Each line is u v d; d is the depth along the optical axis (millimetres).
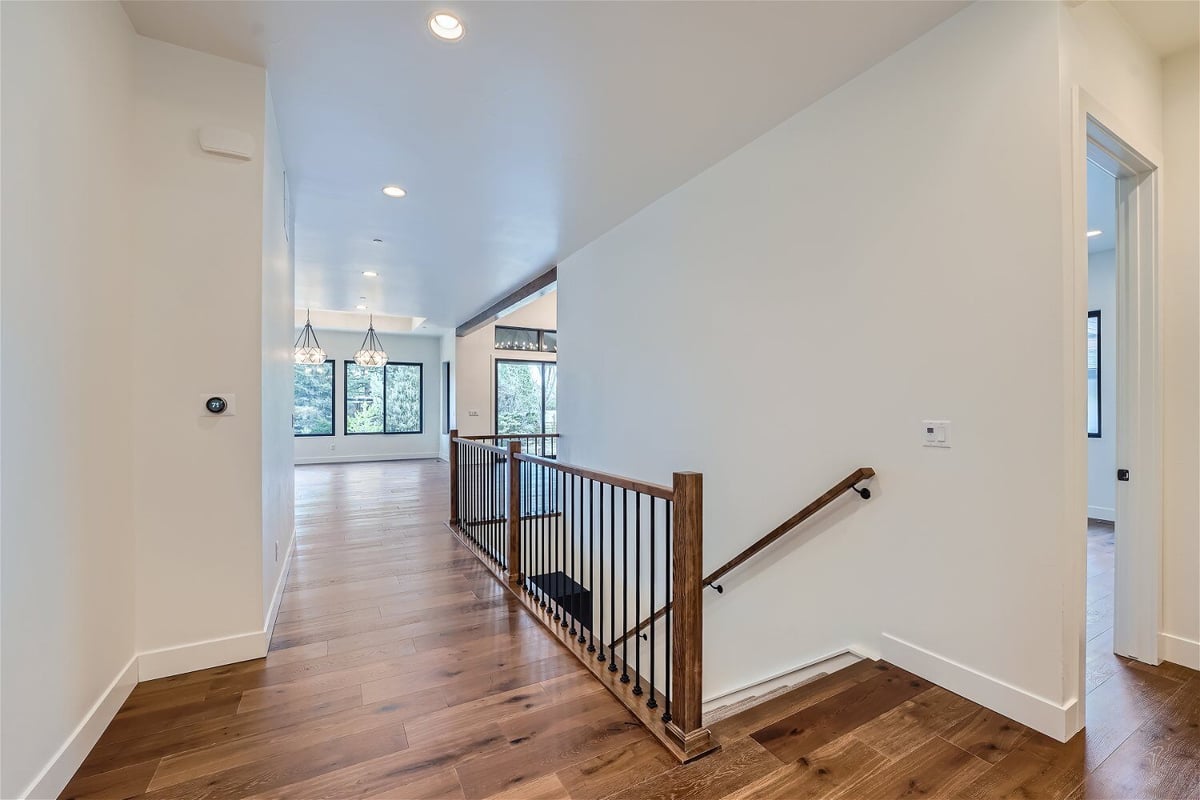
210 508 2322
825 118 2627
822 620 2613
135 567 2164
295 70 2434
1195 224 2219
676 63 2379
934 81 2146
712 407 3418
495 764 1692
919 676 2166
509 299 7305
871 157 2393
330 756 1736
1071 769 1637
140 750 1763
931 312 2141
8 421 1354
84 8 1737
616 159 3324
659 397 3975
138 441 2178
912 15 2084
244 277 2373
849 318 2486
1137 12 2068
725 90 2584
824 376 2615
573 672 2307
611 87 2570
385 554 4188
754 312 3064
